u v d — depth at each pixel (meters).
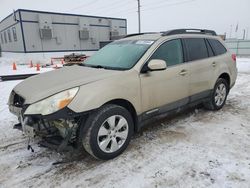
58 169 2.97
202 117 4.72
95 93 2.88
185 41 4.23
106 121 3.02
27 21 25.02
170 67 3.82
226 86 5.25
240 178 2.68
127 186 2.60
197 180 2.67
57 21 27.16
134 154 3.27
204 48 4.64
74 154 3.33
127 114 3.24
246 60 20.19
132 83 3.26
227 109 5.27
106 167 2.98
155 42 3.75
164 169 2.90
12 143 3.72
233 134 3.87
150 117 3.64
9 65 22.30
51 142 2.95
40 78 3.52
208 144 3.52
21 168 3.01
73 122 2.81
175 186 2.57
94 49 31.44
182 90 4.05
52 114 2.64
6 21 30.48
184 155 3.21
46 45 26.84
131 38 4.33
